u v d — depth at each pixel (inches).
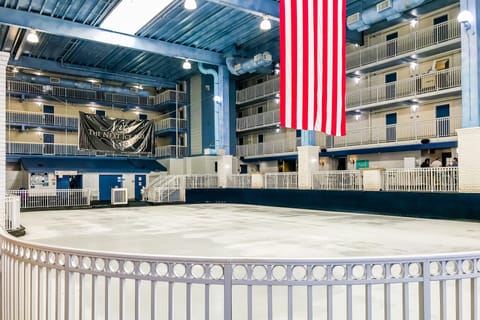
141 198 1013.8
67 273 95.7
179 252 274.7
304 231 382.6
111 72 951.6
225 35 698.8
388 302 81.4
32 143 940.6
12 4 551.8
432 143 642.8
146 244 310.8
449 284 175.5
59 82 943.7
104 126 830.5
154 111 1154.0
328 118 278.7
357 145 762.2
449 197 464.4
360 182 586.9
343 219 494.3
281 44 267.0
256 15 579.5
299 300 157.2
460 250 275.0
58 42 746.8
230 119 1005.2
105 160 1034.7
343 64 288.0
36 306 112.1
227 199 808.3
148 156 1097.4
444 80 640.4
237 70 768.3
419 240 321.7
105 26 629.6
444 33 638.5
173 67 939.3
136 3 551.5
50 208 716.7
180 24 641.0
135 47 679.1
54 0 542.3
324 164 860.0
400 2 511.5
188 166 1022.4
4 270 124.0
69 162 971.3
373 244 302.8
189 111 1044.5
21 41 723.4
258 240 326.3
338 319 135.1
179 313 141.9
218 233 371.6
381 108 759.1
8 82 907.4
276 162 994.7
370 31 763.4
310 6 276.4
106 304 90.0
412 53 664.4
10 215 365.1
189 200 840.9
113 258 88.9
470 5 448.5
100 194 1010.7
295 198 676.1
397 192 524.4
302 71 271.1
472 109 444.8
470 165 443.8
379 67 741.9
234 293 166.7
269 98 965.8
